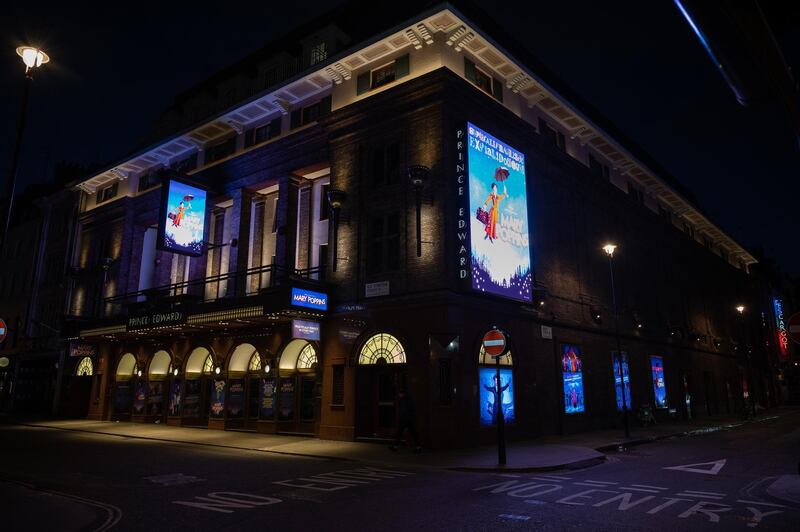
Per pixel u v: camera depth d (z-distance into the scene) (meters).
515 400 19.56
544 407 21.34
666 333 34.00
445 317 17.00
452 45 19.50
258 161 24.56
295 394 20.86
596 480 11.34
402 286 18.25
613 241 29.52
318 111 22.91
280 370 21.36
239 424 22.47
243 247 24.64
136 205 30.95
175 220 23.45
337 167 21.06
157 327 23.89
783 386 63.59
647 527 7.37
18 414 34.22
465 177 18.09
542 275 22.52
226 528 7.39
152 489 10.23
